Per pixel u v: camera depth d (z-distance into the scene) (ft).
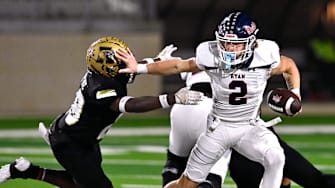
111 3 134.82
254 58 48.01
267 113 124.47
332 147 93.35
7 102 131.54
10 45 131.54
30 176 53.67
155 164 79.56
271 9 167.02
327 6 166.61
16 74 131.54
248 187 53.83
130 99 47.47
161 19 165.78
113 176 72.08
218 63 47.78
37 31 131.85
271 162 48.01
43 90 132.05
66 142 49.90
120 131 107.55
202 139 49.57
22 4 133.28
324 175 53.36
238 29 46.96
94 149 50.72
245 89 48.08
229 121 48.83
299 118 122.42
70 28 132.26
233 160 53.62
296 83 50.44
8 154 86.94
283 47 166.81
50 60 132.05
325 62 149.79
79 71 132.46
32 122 118.83
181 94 45.88
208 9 164.96
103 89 48.03
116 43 48.57
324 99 145.48
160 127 112.47
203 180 49.90
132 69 48.24
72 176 51.88
